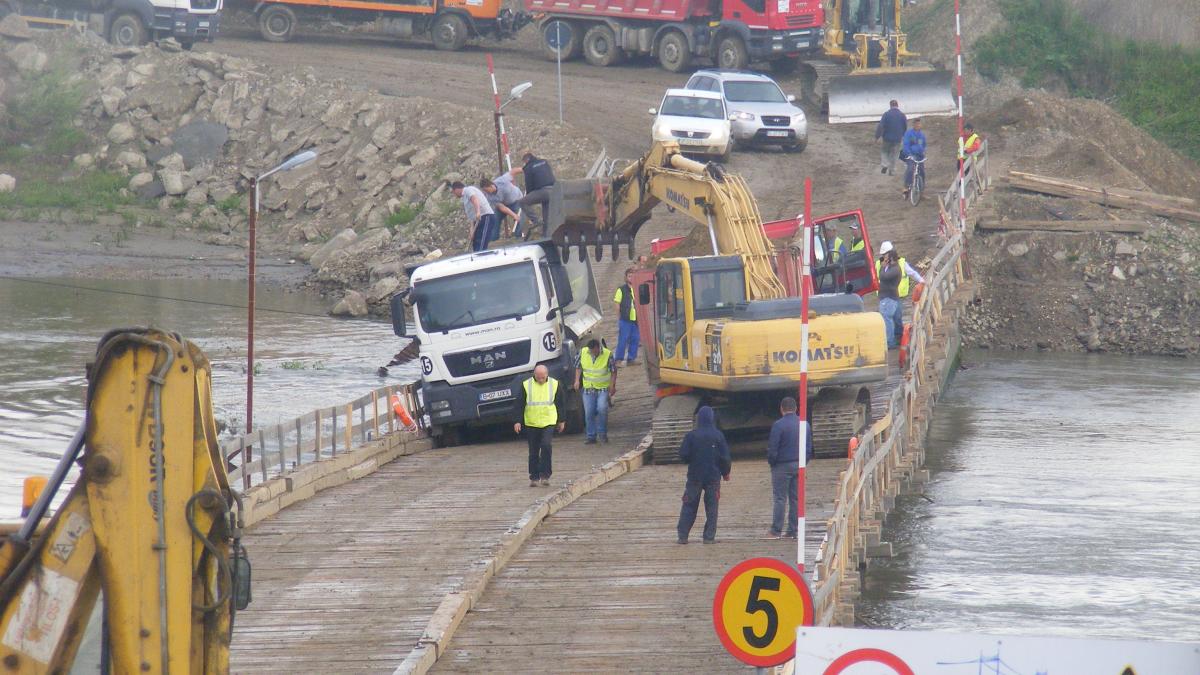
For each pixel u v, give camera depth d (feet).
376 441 312.50
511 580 203.72
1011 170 524.93
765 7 647.15
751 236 299.58
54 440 325.21
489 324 324.39
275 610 192.13
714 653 171.12
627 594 195.21
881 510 262.67
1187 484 304.91
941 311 396.37
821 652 95.45
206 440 100.42
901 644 94.38
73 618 98.43
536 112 639.76
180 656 98.94
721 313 283.38
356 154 637.30
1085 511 285.84
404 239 574.56
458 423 328.90
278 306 520.83
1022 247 479.82
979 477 313.53
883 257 357.20
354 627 184.24
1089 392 400.88
